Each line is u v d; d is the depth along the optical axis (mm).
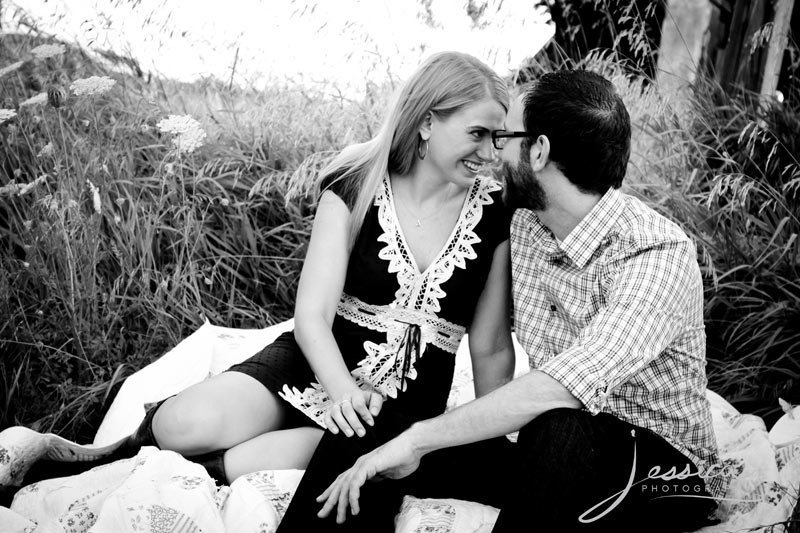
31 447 2061
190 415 1924
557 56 3676
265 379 2041
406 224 2094
